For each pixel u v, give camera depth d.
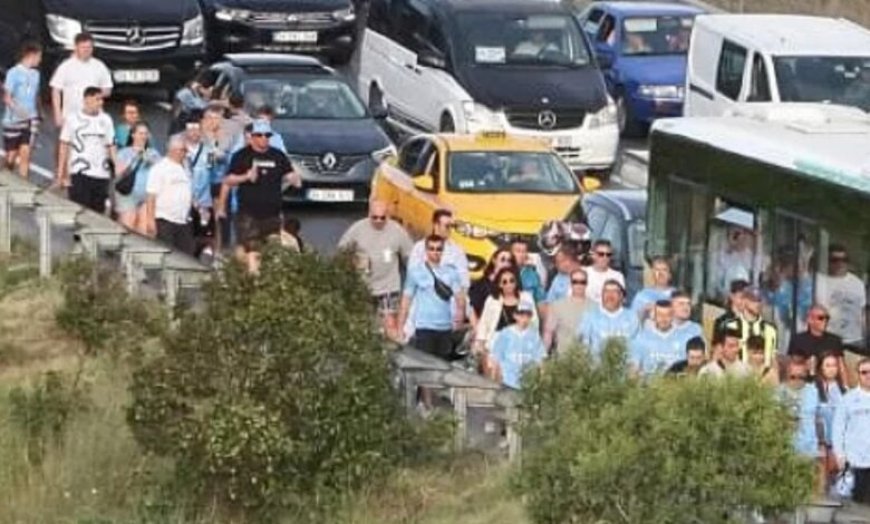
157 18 92.06
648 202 65.75
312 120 82.75
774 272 60.41
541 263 66.44
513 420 51.81
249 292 53.53
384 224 63.31
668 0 106.88
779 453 46.47
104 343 61.34
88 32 90.62
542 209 73.81
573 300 58.50
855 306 57.22
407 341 60.94
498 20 89.31
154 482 53.91
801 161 59.59
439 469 53.91
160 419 53.06
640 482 46.50
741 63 86.44
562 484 47.16
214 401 52.66
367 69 93.31
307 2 98.12
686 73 90.88
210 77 85.81
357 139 81.75
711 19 89.06
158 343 60.00
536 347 57.41
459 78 88.00
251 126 68.69
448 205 74.06
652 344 56.03
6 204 67.81
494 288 58.50
